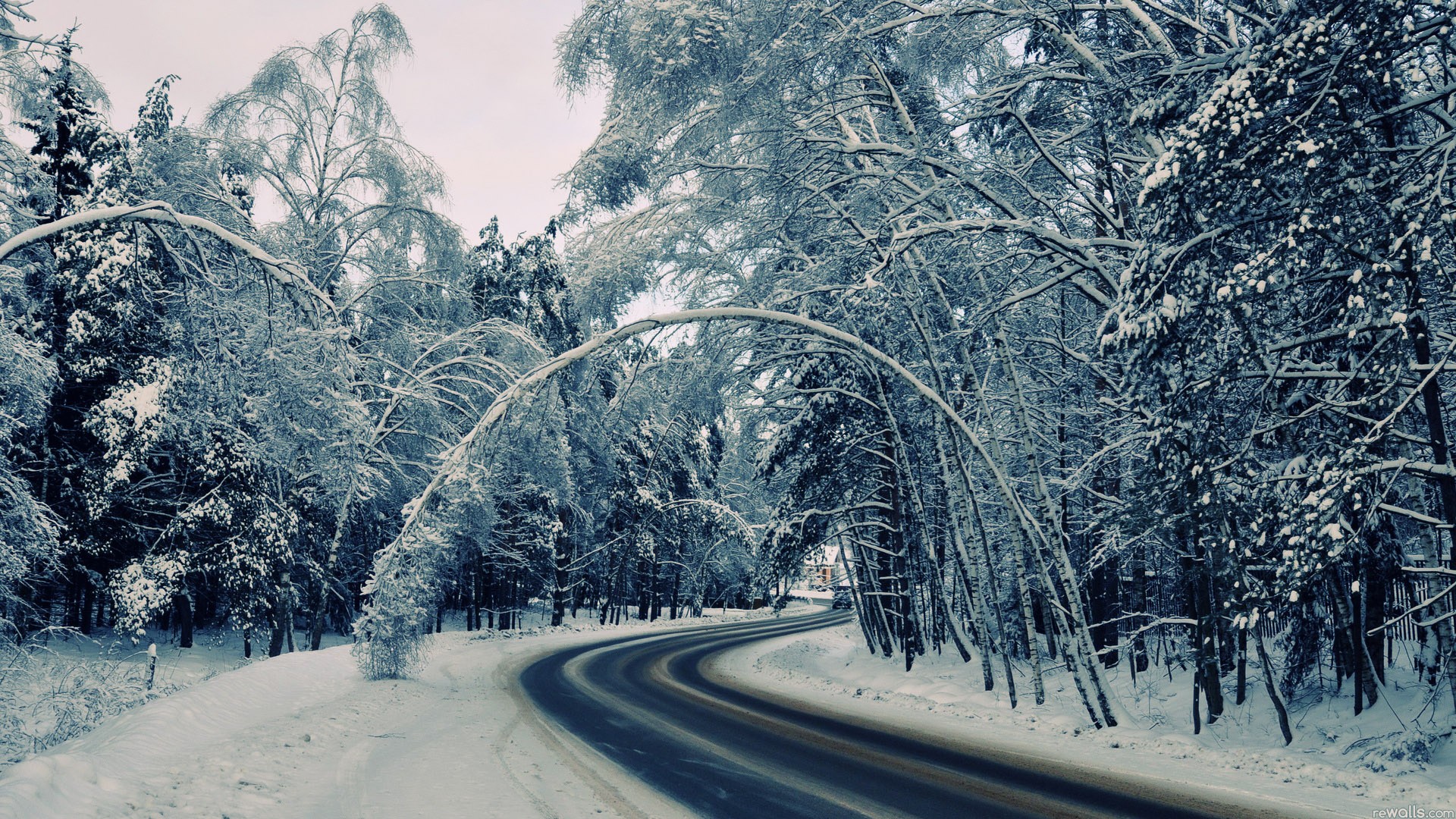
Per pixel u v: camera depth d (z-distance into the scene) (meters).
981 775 8.73
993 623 21.61
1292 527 7.57
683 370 17.00
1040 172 14.73
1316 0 7.26
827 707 15.75
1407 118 8.05
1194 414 8.59
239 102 24.03
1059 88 13.40
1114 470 16.44
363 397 24.55
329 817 6.42
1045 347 17.44
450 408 27.36
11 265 16.19
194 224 10.27
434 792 7.40
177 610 27.31
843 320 15.75
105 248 19.14
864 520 23.86
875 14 13.53
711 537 47.88
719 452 51.34
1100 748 10.75
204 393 13.56
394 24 24.80
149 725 8.52
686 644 34.88
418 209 25.19
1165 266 8.20
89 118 20.47
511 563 39.06
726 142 14.68
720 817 6.77
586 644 33.78
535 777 8.23
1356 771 8.32
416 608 18.00
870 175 13.94
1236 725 12.05
